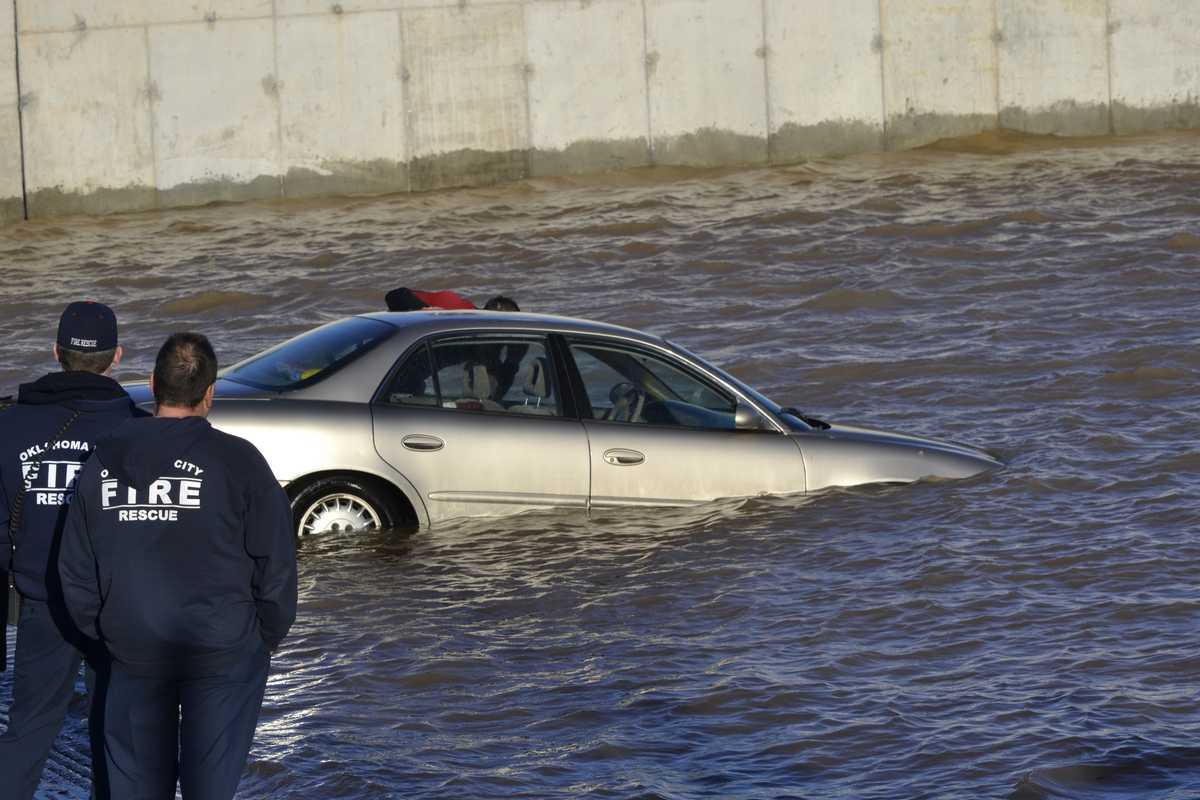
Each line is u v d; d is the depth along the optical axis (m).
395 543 15.57
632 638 12.91
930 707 11.07
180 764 7.92
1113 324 27.03
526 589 14.25
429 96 47.81
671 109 49.00
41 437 8.65
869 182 44.78
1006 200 40.56
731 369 24.98
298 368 16.11
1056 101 50.00
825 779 9.89
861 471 17.09
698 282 33.19
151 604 7.72
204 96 46.94
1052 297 29.81
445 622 13.38
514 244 38.44
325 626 13.30
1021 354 25.06
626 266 35.28
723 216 40.69
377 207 45.34
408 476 15.70
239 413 15.35
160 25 46.53
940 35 49.75
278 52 47.16
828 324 28.53
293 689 11.81
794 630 12.98
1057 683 11.45
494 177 48.34
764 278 33.16
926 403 22.23
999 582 13.98
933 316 28.75
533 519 16.16
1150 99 50.28
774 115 49.34
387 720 11.13
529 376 16.38
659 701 11.42
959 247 35.06
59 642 8.58
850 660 12.18
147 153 46.81
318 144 47.59
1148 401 21.45
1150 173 43.12
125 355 28.12
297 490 15.50
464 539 15.68
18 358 27.95
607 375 16.61
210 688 7.90
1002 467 17.94
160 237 42.06
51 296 34.41
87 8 46.09
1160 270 31.47
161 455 7.80
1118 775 9.76
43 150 46.19
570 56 48.38
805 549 15.20
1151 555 14.55
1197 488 16.88
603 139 48.81
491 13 47.81
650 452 16.44
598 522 16.17
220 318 31.61
